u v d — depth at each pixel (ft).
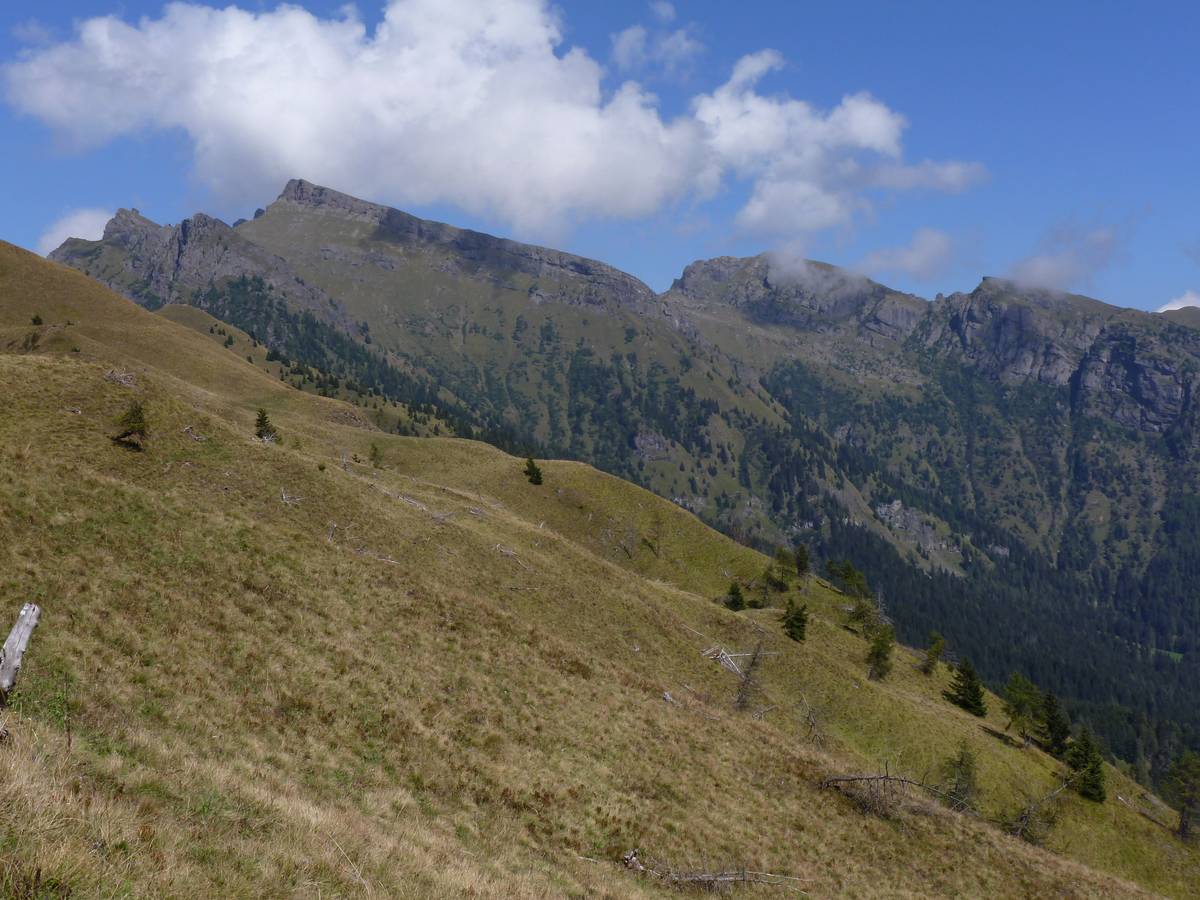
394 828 66.23
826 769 131.85
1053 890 114.93
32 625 55.16
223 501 202.18
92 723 59.77
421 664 109.60
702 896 84.48
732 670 248.73
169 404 233.96
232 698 79.71
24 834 34.58
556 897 64.39
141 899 33.81
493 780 89.40
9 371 211.00
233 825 49.08
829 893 94.94
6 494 97.71
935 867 112.57
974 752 266.16
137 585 93.20
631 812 95.55
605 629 232.94
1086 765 280.72
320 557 128.36
